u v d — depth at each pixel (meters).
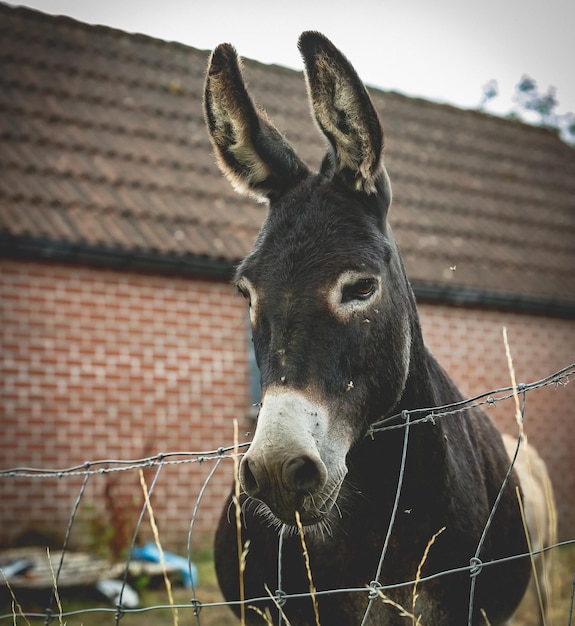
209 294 10.42
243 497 3.34
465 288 11.77
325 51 2.98
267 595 3.22
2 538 8.88
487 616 3.31
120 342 9.85
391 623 3.08
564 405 12.66
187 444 9.99
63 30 13.09
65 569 7.48
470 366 12.03
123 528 8.37
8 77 11.75
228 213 11.15
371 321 2.83
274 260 2.84
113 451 9.60
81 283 9.78
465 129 16.11
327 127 3.03
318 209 2.97
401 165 14.21
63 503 9.24
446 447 3.18
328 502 2.62
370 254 2.86
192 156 11.91
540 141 16.72
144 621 6.54
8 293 9.43
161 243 10.09
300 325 2.70
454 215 13.48
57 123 11.38
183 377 10.10
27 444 9.24
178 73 13.47
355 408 2.79
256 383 10.50
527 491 4.64
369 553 3.09
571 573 7.81
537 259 13.20
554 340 12.77
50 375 9.47
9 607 6.89
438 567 3.08
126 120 12.01
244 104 3.20
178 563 7.83
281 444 2.48
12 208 9.70
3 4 12.94
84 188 10.50
